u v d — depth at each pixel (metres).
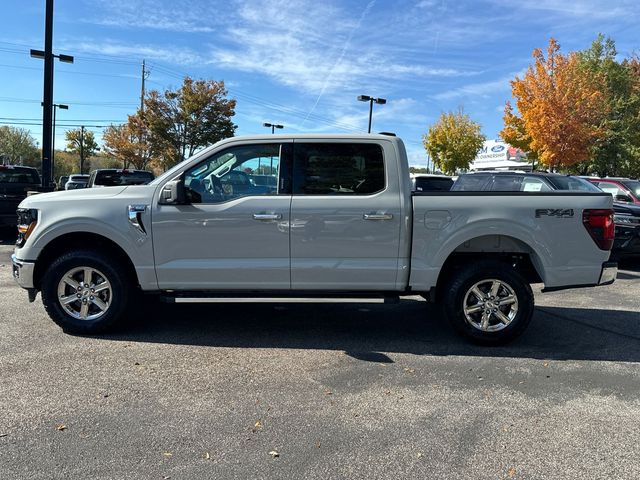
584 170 31.92
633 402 3.92
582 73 26.36
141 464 2.96
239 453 3.10
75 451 3.08
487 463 3.05
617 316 6.46
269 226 4.94
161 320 5.83
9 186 11.96
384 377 4.32
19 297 6.70
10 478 2.79
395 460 3.06
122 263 5.24
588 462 3.07
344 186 5.02
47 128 13.88
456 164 42.62
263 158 5.07
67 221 5.00
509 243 5.20
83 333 5.18
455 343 5.24
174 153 31.23
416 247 4.96
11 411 3.56
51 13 13.59
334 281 5.01
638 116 29.78
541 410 3.76
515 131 29.34
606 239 5.02
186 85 30.41
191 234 4.97
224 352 4.84
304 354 4.83
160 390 3.96
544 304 7.13
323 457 3.08
